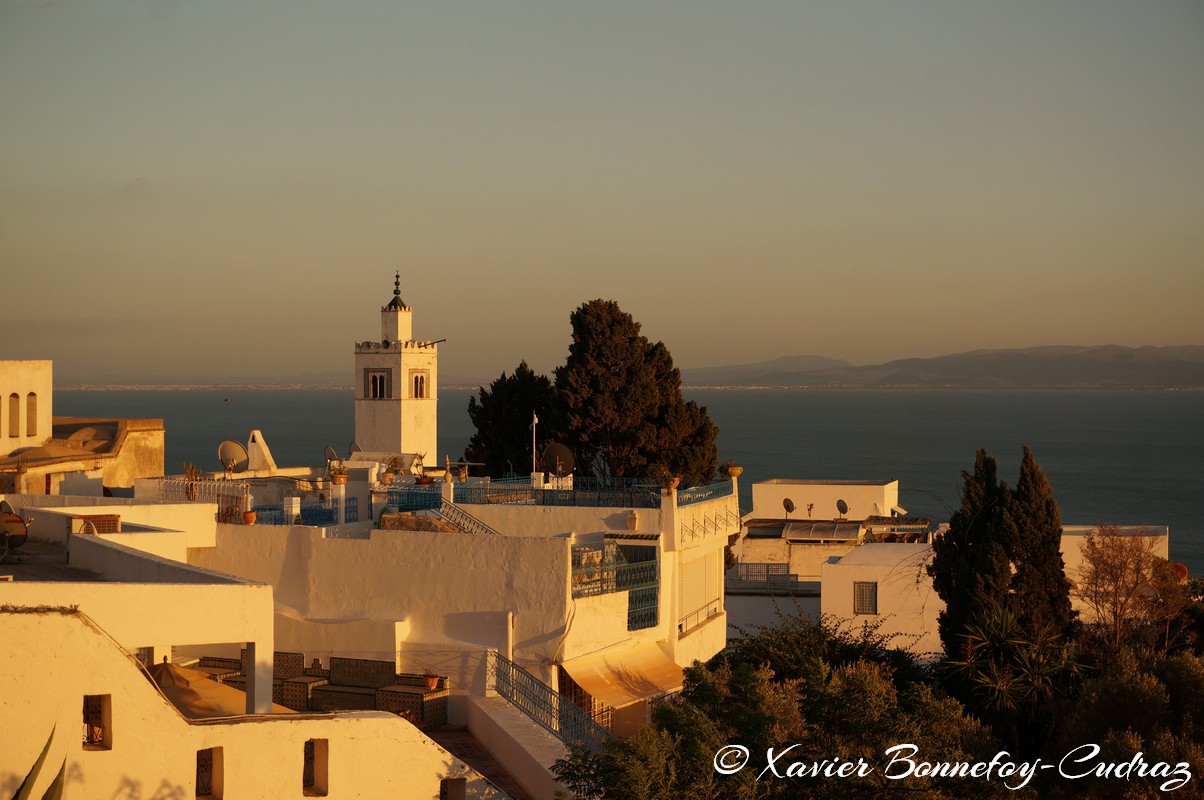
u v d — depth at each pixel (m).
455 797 36.69
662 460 88.06
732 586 79.81
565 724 43.03
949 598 53.44
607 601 49.03
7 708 28.53
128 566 37.66
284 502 52.88
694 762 32.72
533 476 62.06
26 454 80.75
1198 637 57.47
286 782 33.00
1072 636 52.66
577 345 90.75
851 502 97.62
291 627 48.00
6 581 32.41
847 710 34.31
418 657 47.03
